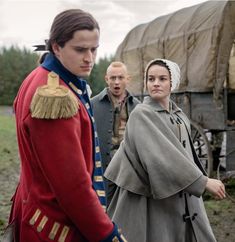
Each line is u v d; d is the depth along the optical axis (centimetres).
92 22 149
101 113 375
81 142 150
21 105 151
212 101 619
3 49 4122
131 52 898
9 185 616
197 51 648
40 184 150
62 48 149
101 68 3953
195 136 653
